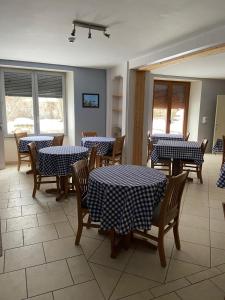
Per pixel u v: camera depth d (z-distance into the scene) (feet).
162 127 24.14
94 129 19.35
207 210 10.06
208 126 23.94
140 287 5.71
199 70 18.74
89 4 7.38
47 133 19.25
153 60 13.21
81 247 7.29
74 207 10.18
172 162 13.99
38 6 7.55
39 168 11.03
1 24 9.16
